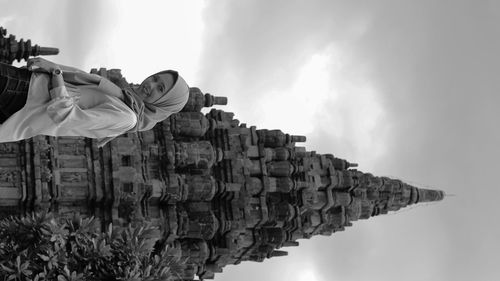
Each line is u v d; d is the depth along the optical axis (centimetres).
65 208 2703
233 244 3028
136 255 2022
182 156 2970
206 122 3138
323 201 3397
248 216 3083
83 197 2705
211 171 3086
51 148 2688
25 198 2608
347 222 3519
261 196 3156
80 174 2708
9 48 2661
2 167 2606
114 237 2123
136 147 2864
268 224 3195
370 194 3656
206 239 2981
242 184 3089
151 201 2880
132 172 2784
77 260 1964
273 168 3238
